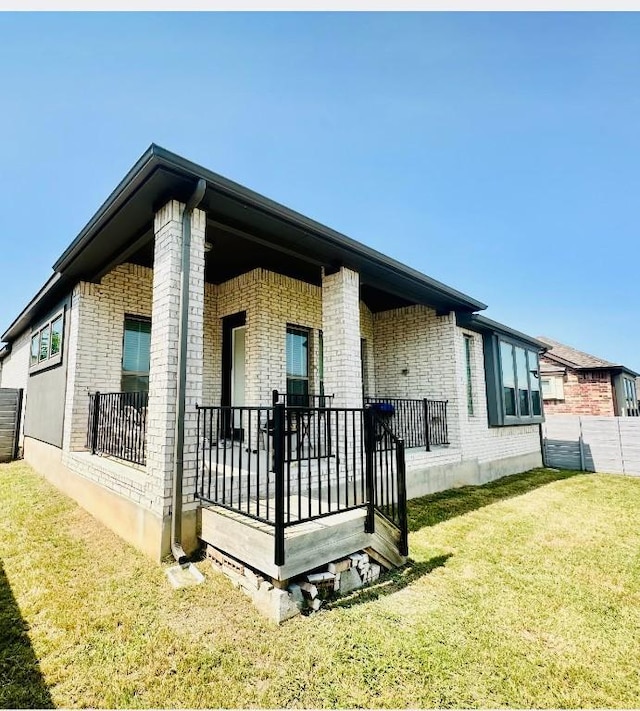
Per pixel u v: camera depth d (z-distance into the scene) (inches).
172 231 152.3
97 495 189.9
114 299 237.8
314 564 117.9
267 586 112.3
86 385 226.4
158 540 138.3
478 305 306.5
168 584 124.3
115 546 153.5
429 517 212.5
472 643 100.5
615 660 95.5
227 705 79.7
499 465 349.1
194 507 145.5
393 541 147.9
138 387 246.2
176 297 150.9
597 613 116.4
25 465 348.2
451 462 291.9
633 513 227.9
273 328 262.2
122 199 157.2
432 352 324.5
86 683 84.8
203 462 144.3
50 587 122.9
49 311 303.7
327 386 225.3
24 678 85.8
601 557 158.9
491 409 346.0
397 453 154.4
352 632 103.4
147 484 150.0
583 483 328.2
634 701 82.7
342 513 141.9
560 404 578.6
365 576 133.4
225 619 107.6
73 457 222.4
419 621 109.6
